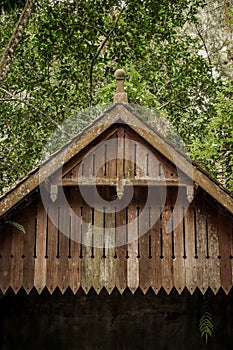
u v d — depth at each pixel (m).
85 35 11.30
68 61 11.97
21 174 12.53
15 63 12.03
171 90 13.02
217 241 6.13
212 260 6.08
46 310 8.48
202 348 8.36
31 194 5.98
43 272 6.00
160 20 11.65
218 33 16.47
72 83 12.30
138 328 8.54
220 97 10.34
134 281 6.02
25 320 8.37
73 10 11.09
